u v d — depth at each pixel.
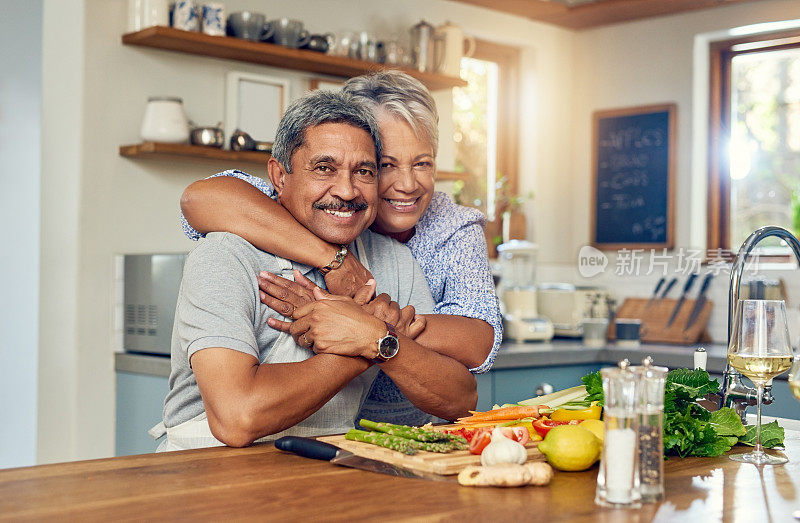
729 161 4.27
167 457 1.39
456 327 1.80
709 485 1.25
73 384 2.99
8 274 3.25
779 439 1.55
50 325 3.04
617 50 4.59
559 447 1.31
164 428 1.77
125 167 3.10
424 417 1.93
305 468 1.31
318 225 1.66
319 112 1.62
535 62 4.58
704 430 1.45
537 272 4.56
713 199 4.28
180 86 3.22
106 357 3.05
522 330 3.85
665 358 3.44
